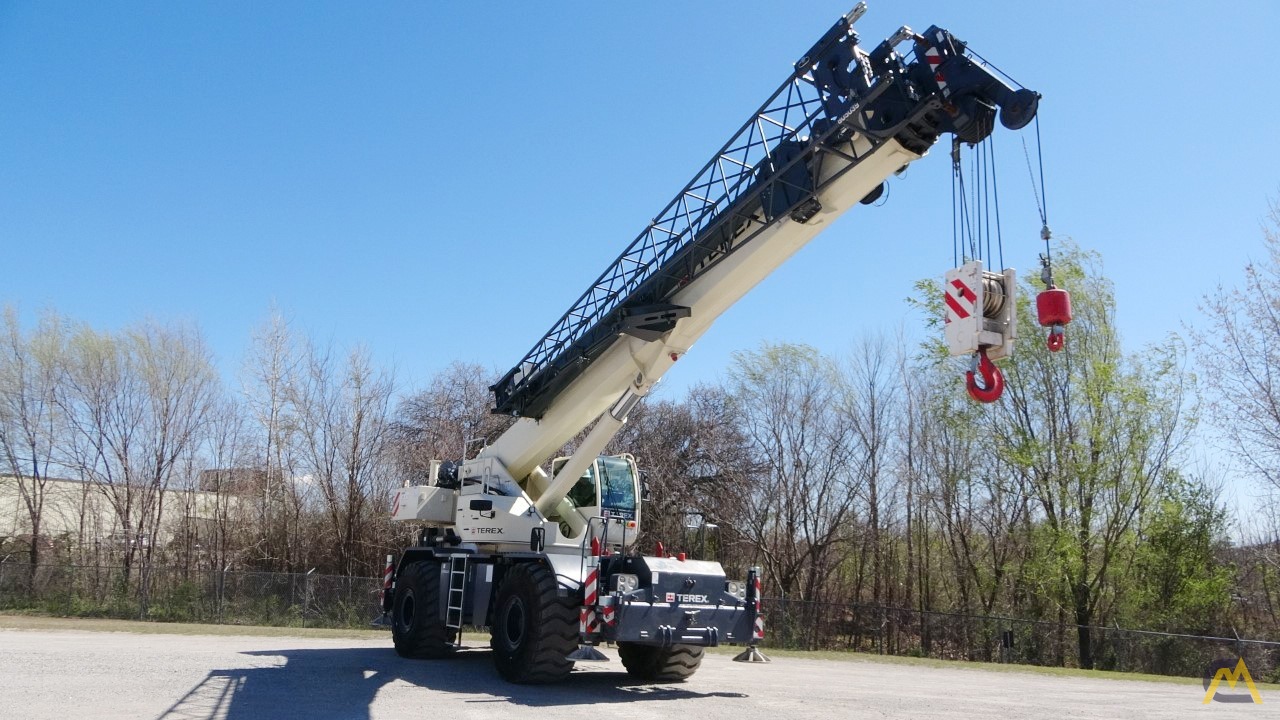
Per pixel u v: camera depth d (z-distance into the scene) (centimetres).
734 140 1034
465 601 1272
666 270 1106
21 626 1959
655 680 1208
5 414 3152
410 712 842
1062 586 2723
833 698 1104
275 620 2728
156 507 3406
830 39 927
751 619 1112
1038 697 1264
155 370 3356
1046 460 2767
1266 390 2292
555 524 1161
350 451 3494
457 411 3831
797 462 3562
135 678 1010
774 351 3672
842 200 948
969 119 834
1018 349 2819
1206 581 2678
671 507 3631
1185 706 1218
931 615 2836
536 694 1006
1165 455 2702
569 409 1277
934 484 3394
